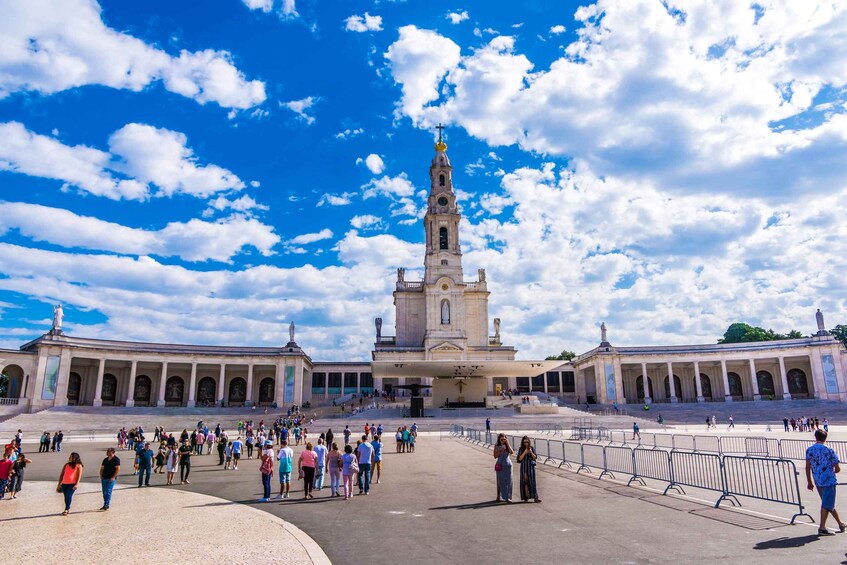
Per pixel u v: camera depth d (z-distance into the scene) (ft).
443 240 312.09
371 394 297.12
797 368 276.82
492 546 37.04
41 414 199.00
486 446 118.52
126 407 226.17
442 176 322.34
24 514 52.70
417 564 33.37
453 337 293.02
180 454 75.41
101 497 62.59
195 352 263.49
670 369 277.23
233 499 60.13
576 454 94.43
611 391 272.31
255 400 293.64
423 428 176.76
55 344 225.15
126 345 253.65
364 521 46.39
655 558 33.32
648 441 126.41
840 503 50.62
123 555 36.70
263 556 35.55
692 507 49.14
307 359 290.76
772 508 48.47
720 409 233.55
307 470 59.41
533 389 324.80
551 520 44.62
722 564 31.78
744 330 354.54
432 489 62.90
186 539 40.88
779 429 180.45
